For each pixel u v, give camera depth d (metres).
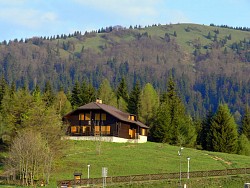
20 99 132.38
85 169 119.62
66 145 123.38
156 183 104.12
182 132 179.25
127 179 105.94
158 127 174.88
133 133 167.38
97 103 162.38
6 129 135.38
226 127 170.50
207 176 112.19
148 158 132.62
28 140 109.06
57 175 113.69
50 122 122.50
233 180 108.69
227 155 145.50
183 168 122.12
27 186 99.44
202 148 180.88
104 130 159.00
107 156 133.62
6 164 115.62
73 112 162.00
